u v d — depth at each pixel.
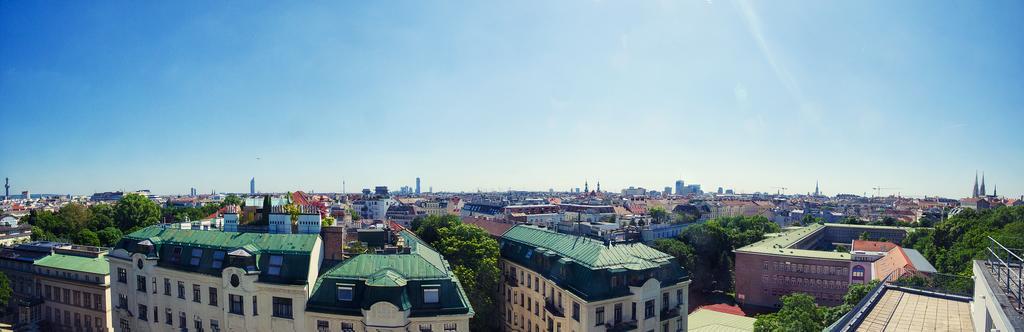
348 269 61.00
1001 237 112.69
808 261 141.38
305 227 68.56
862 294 84.81
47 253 111.69
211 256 64.69
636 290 68.62
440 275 60.34
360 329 57.31
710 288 163.75
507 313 96.06
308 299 59.53
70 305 98.50
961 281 56.06
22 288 107.44
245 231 72.56
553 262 79.38
